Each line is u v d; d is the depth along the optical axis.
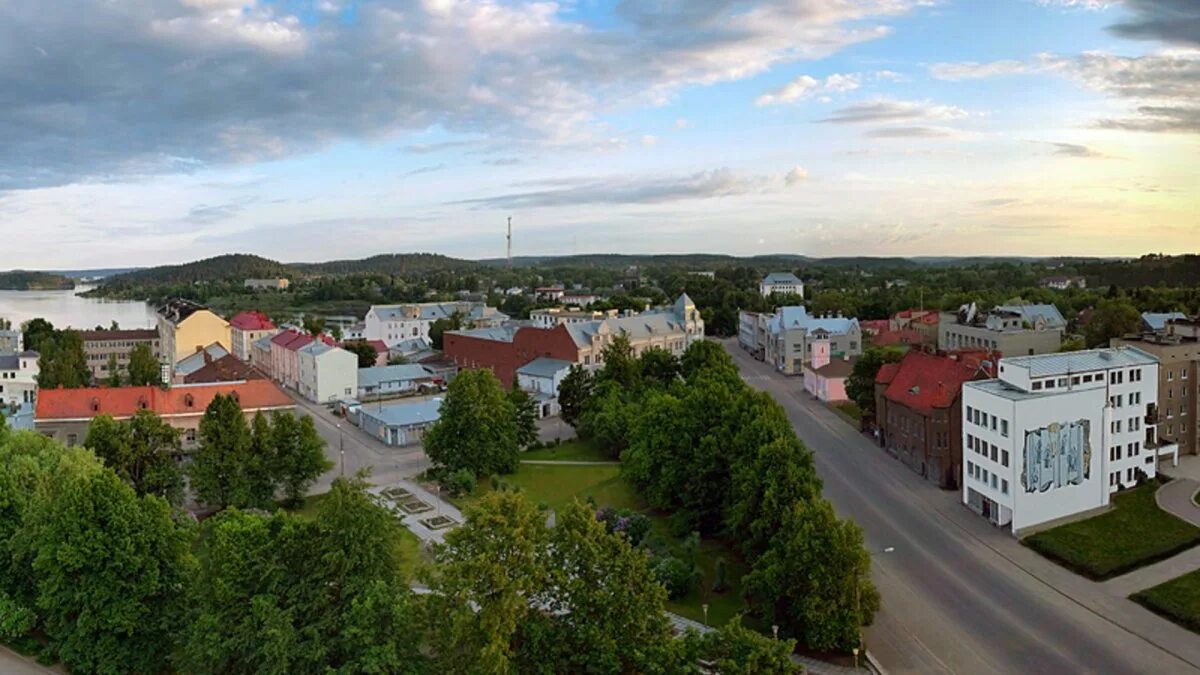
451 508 91.69
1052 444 81.25
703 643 45.88
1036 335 156.75
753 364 197.62
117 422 87.00
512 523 46.97
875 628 61.91
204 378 142.88
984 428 84.25
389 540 50.38
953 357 105.38
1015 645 59.25
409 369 168.00
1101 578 69.12
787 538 59.88
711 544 79.88
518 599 45.38
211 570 50.62
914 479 98.38
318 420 139.62
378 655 44.25
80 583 55.28
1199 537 75.50
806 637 57.53
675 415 86.56
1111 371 87.88
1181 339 106.31
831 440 118.19
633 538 78.25
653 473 86.56
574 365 140.00
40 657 59.41
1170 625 61.38
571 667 47.72
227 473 87.50
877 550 76.38
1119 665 56.25
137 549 56.38
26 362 167.38
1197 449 101.88
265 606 45.81
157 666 57.31
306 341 170.38
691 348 137.00
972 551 76.06
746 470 71.25
